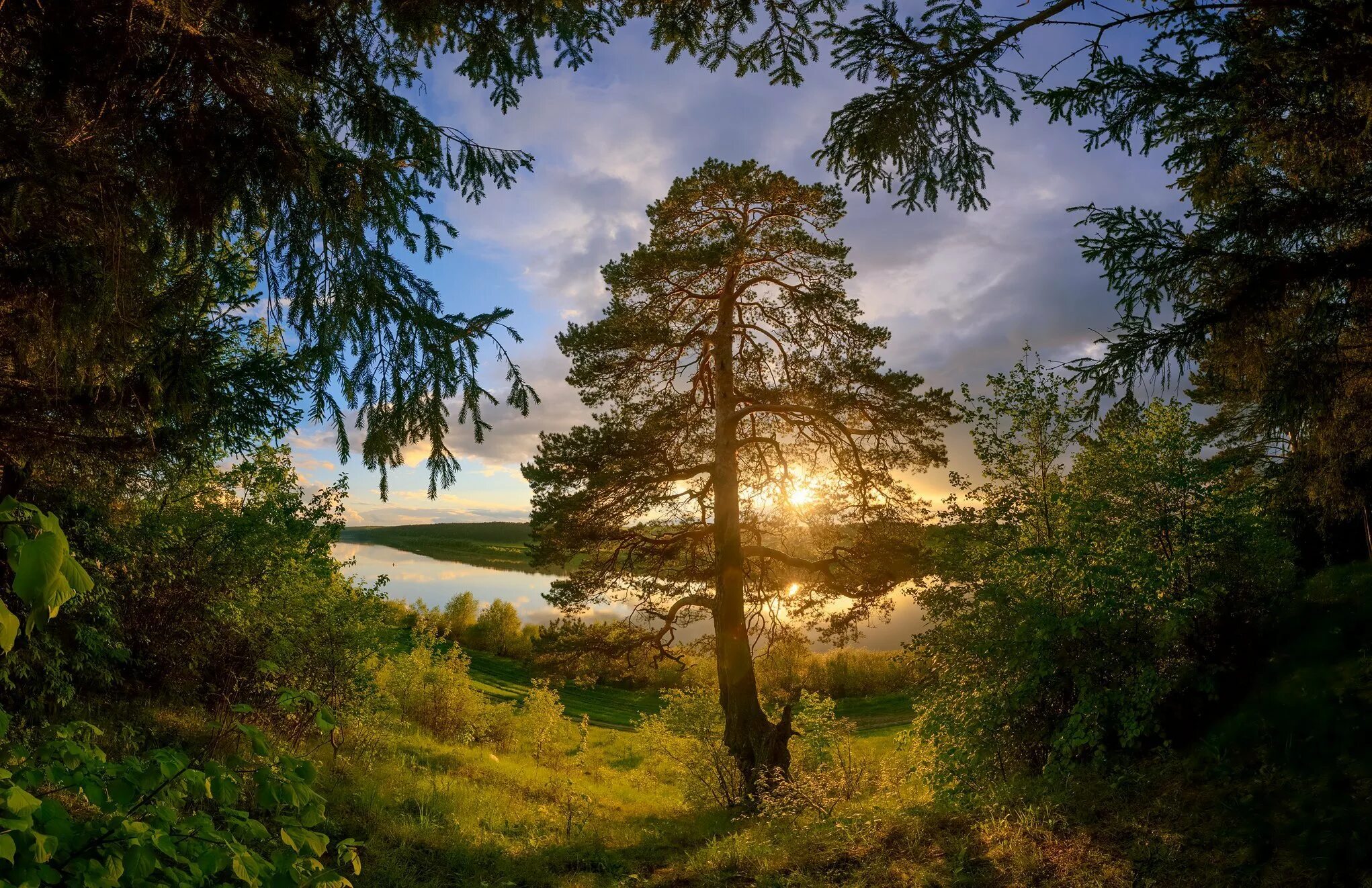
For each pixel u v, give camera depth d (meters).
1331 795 5.14
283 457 10.02
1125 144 5.78
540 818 10.38
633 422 15.52
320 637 10.52
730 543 14.87
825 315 14.84
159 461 4.82
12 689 6.60
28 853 1.96
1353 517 14.90
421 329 3.85
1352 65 4.47
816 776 10.95
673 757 14.20
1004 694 7.68
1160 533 7.79
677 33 4.66
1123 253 6.07
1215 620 7.56
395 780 10.10
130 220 3.22
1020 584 8.21
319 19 3.69
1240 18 4.93
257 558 9.45
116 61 2.98
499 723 17.44
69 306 3.13
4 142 2.79
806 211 14.86
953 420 14.17
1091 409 6.33
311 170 3.37
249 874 2.25
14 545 1.66
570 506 14.49
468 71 4.54
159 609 8.76
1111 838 5.64
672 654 16.30
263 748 2.57
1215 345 6.06
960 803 7.37
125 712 8.12
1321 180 5.88
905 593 13.94
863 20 4.76
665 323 15.12
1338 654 6.92
